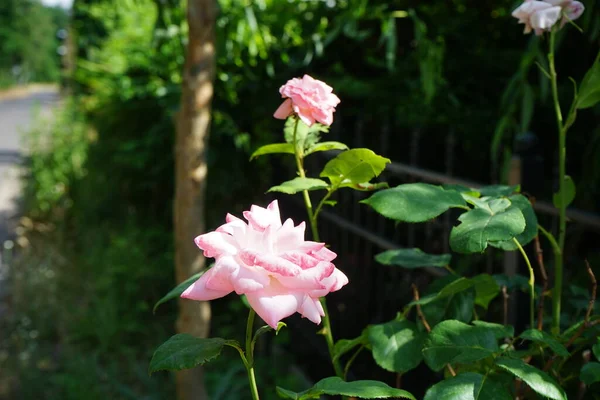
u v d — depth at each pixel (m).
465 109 4.63
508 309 2.35
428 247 2.92
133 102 5.98
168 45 5.45
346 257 3.76
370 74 5.16
